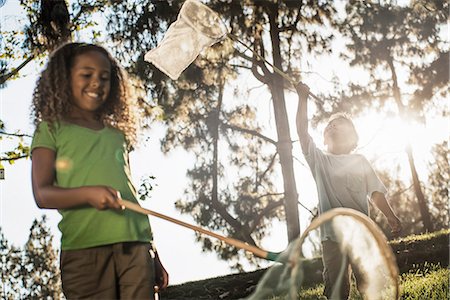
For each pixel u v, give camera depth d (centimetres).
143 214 388
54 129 382
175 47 498
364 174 648
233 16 2034
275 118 2164
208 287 1293
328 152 666
